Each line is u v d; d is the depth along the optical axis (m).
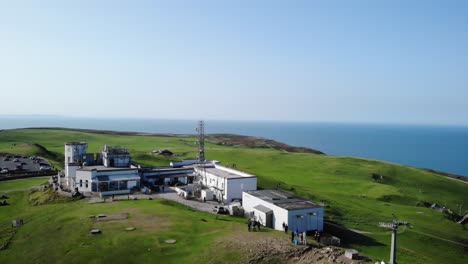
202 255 49.19
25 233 63.47
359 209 101.31
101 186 94.44
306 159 186.12
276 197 78.62
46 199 88.44
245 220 73.81
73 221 63.88
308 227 69.62
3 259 52.97
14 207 86.12
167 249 51.38
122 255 49.47
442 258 73.56
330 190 128.75
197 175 107.75
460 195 149.38
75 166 101.50
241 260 46.94
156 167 119.19
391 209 109.19
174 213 69.56
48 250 53.19
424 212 110.31
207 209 81.50
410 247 75.31
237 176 95.38
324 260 46.28
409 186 152.50
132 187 97.38
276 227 70.75
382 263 45.03
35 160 144.38
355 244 69.62
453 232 92.31
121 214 67.62
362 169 167.38
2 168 127.12
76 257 49.31
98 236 55.72
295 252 49.06
